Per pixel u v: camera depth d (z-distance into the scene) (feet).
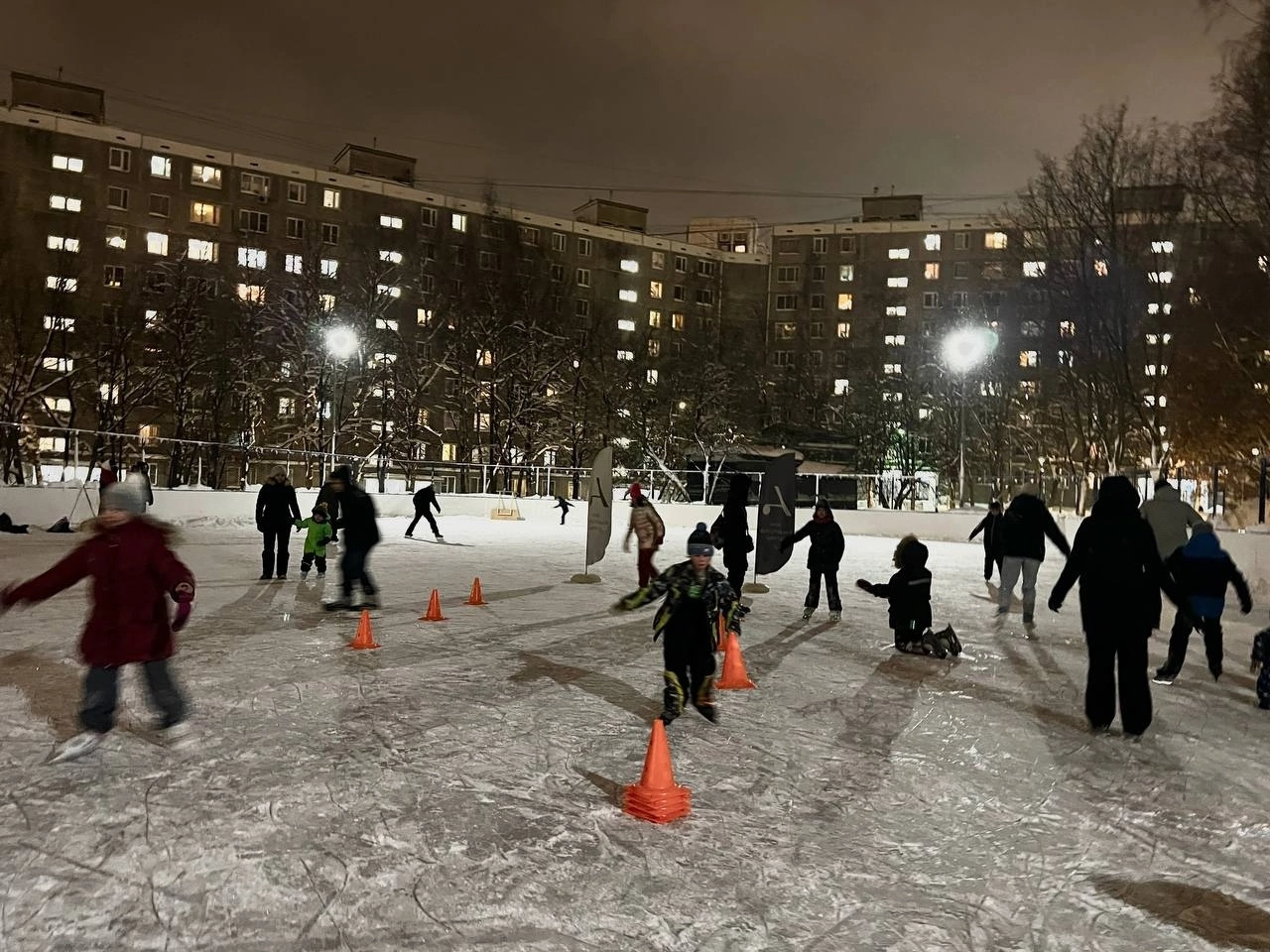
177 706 17.26
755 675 25.66
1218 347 81.10
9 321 164.45
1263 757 18.88
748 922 11.00
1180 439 88.28
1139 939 10.94
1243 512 71.67
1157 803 15.89
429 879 11.84
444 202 220.23
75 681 22.21
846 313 251.80
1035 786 16.61
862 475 124.26
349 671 24.16
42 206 180.55
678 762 17.33
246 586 41.75
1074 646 31.99
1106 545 19.75
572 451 175.01
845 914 11.33
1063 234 95.71
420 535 85.61
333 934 10.29
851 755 18.24
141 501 16.66
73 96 194.90
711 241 276.62
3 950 9.70
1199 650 32.89
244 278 190.70
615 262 244.42
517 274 224.94
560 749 17.84
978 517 94.12
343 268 204.54
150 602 16.55
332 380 130.21
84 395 150.30
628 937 10.50
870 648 30.60
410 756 17.08
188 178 194.08
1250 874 13.00
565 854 12.83
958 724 20.85
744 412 214.90
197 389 153.38
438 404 197.67
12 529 69.87
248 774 15.76
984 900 11.89
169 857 12.22
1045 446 136.87
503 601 39.27
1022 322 108.88
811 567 37.11
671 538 93.76
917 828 14.40
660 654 27.78
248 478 157.58
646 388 195.72
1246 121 63.62
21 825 13.16
